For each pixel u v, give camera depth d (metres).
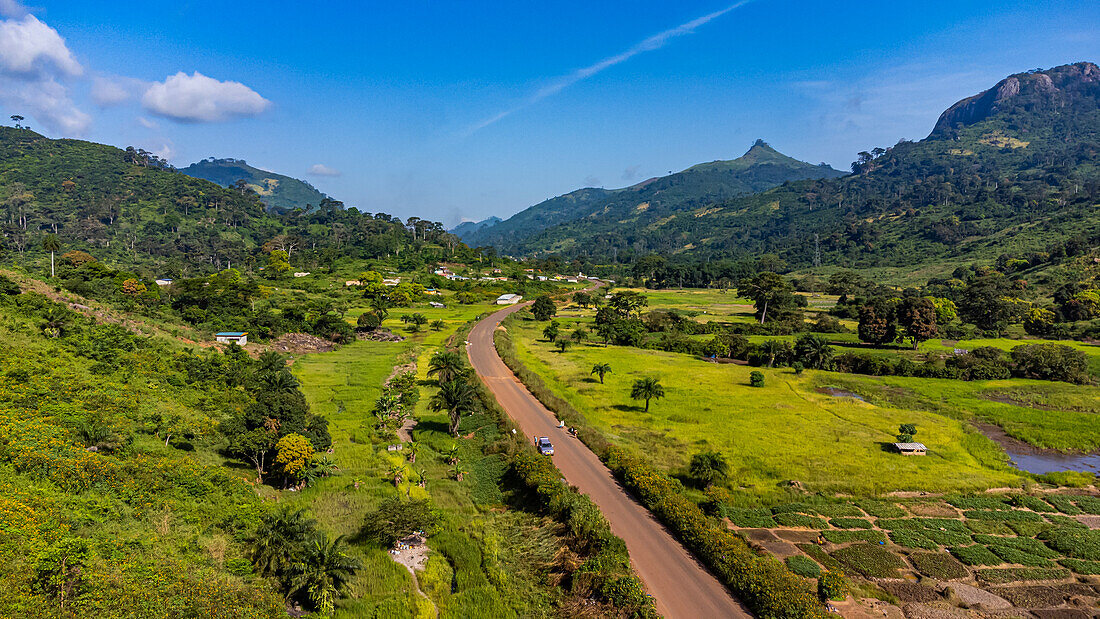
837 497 50.06
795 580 34.91
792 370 108.50
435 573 36.06
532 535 42.34
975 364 103.38
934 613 33.72
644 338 139.25
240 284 146.00
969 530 44.72
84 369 59.34
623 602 33.12
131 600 25.69
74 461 36.66
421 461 55.47
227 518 37.09
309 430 52.72
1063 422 74.69
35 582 24.83
